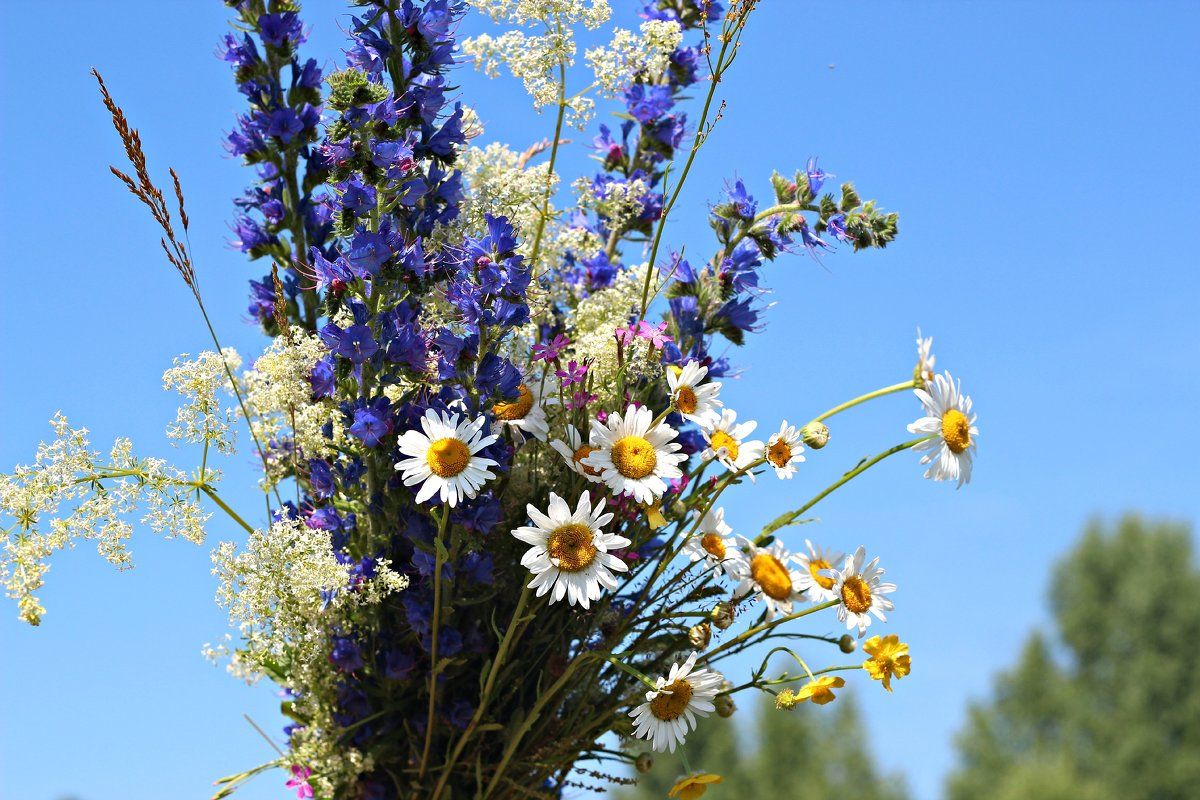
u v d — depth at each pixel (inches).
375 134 71.1
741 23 76.4
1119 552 784.9
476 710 73.2
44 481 71.4
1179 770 677.9
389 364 73.5
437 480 68.4
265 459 83.3
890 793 655.8
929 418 75.3
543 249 90.5
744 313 89.2
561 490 80.1
